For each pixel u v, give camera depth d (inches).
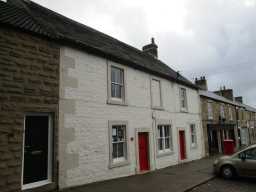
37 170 283.3
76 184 322.0
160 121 535.8
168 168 512.7
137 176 416.8
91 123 359.3
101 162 365.7
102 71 394.3
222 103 959.0
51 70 312.2
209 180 399.2
